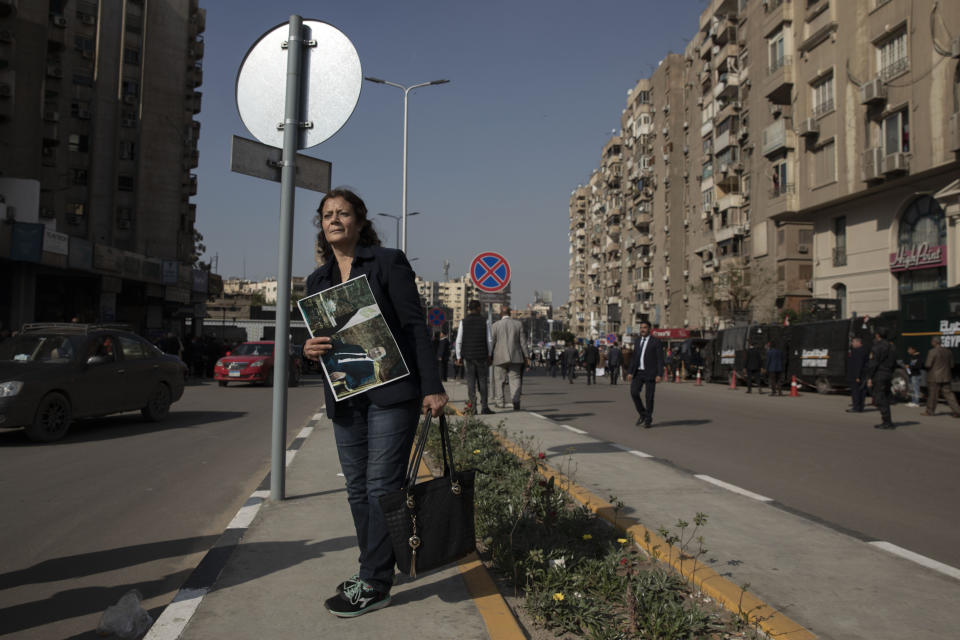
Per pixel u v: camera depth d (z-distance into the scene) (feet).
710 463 26.84
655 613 10.52
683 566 12.89
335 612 10.40
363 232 11.50
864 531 16.89
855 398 54.29
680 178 212.43
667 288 213.05
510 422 37.29
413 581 12.03
